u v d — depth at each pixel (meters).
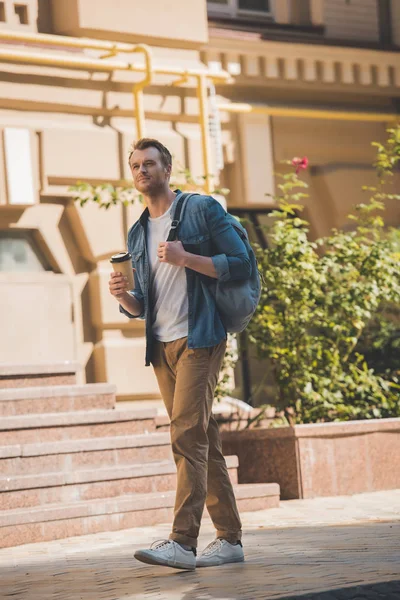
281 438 17.42
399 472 18.33
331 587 8.12
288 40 23.08
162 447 16.48
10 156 19.27
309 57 23.27
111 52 20.22
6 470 14.75
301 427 17.30
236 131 22.55
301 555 10.46
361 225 21.39
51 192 19.73
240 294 10.09
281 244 18.81
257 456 17.69
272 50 22.77
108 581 9.62
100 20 20.28
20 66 19.44
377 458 18.09
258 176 22.58
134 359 20.20
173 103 21.34
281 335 19.00
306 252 18.67
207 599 8.05
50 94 19.80
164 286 10.15
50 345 19.62
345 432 17.69
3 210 19.38
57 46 19.92
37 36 19.25
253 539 12.36
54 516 14.04
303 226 23.62
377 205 20.39
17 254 19.73
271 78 22.89
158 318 10.20
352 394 19.20
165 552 9.59
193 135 21.48
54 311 19.73
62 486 14.82
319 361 19.14
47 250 19.88
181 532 9.70
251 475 17.72
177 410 9.89
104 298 20.03
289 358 18.86
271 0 23.73
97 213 20.12
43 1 20.19
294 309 18.92
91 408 16.91
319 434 17.47
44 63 19.61
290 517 14.95
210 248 10.17
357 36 24.52
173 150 21.11
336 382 18.98
